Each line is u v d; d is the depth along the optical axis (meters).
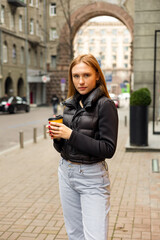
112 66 90.19
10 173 7.14
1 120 21.56
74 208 2.49
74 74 2.35
